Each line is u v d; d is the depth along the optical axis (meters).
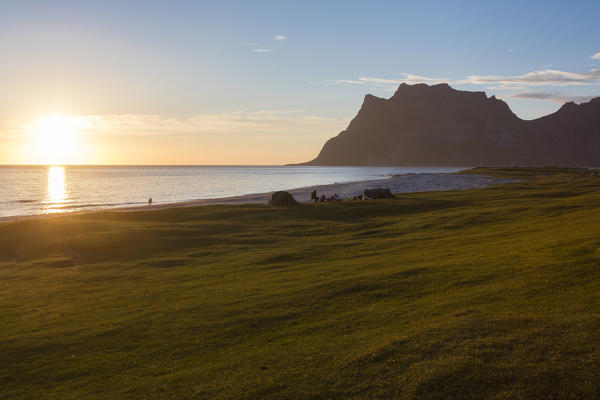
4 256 34.44
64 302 21.16
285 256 30.17
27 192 131.12
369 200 65.75
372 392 10.57
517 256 22.41
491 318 14.20
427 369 11.30
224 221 48.41
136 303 20.27
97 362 13.73
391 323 15.02
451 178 173.75
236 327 16.08
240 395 10.93
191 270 27.77
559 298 15.63
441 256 25.11
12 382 12.67
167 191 137.25
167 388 11.64
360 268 23.91
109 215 52.88
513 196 70.56
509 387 10.35
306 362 12.41
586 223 31.61
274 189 143.50
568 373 10.62
